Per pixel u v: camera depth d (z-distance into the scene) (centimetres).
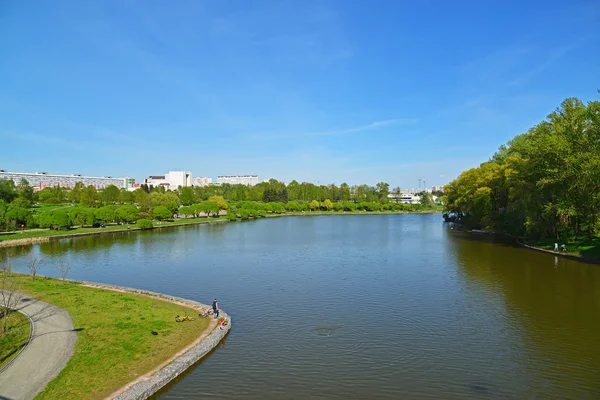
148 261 7894
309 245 10162
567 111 8112
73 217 12875
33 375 2659
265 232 13638
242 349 3491
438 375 3066
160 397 2692
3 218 11719
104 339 3284
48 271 6950
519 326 4084
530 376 3052
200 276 6481
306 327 4069
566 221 8450
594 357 3366
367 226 16288
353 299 5069
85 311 3984
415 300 5009
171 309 4194
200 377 2975
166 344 3297
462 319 4306
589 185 7475
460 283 5862
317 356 3378
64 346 3117
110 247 9812
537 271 6600
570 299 4975
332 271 6800
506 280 6016
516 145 10888
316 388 2856
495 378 3025
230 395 2741
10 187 17412
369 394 2786
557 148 7700
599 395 2784
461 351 3500
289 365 3198
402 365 3225
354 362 3272
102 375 2725
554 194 8375
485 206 12444
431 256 8256
